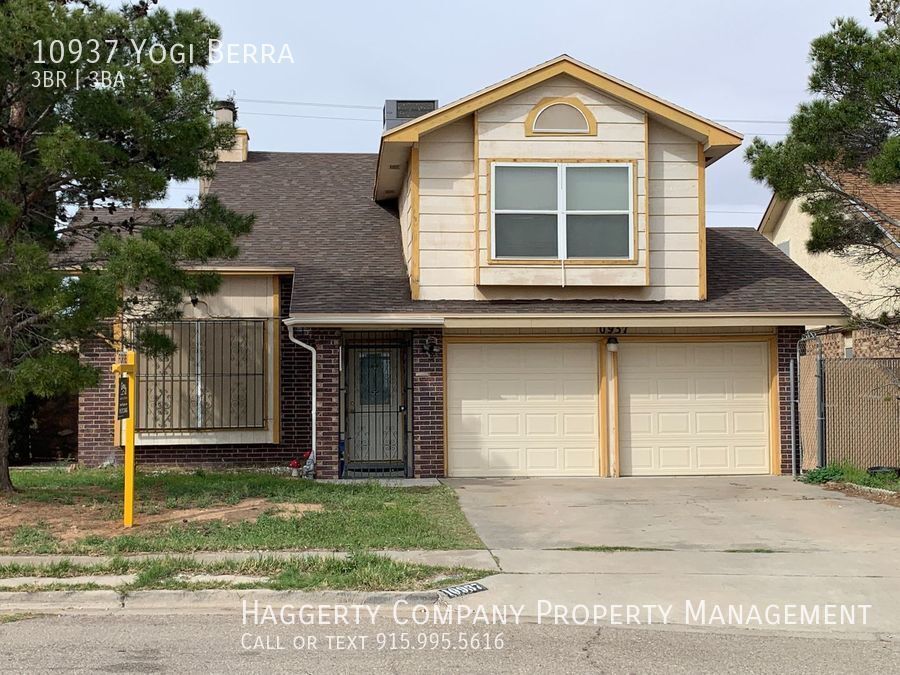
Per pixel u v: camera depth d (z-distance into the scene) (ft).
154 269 34.22
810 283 52.13
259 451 53.47
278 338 53.42
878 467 46.44
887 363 47.44
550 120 49.06
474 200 49.06
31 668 19.51
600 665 20.10
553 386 49.67
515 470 49.14
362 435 50.57
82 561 28.07
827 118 41.60
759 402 50.39
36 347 36.52
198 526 33.27
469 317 46.73
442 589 25.88
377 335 50.47
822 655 21.01
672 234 50.24
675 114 49.03
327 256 53.72
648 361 50.19
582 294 49.57
